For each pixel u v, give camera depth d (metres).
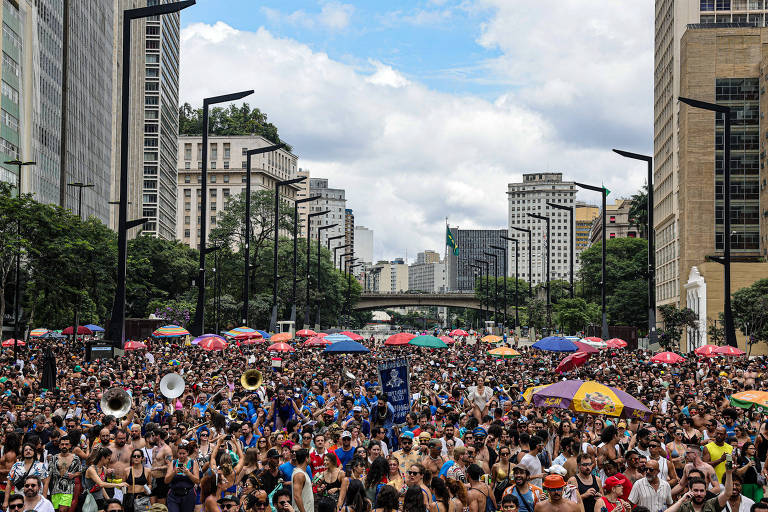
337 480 12.77
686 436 15.64
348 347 32.06
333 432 14.76
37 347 53.34
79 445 14.52
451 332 59.72
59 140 94.50
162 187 161.62
